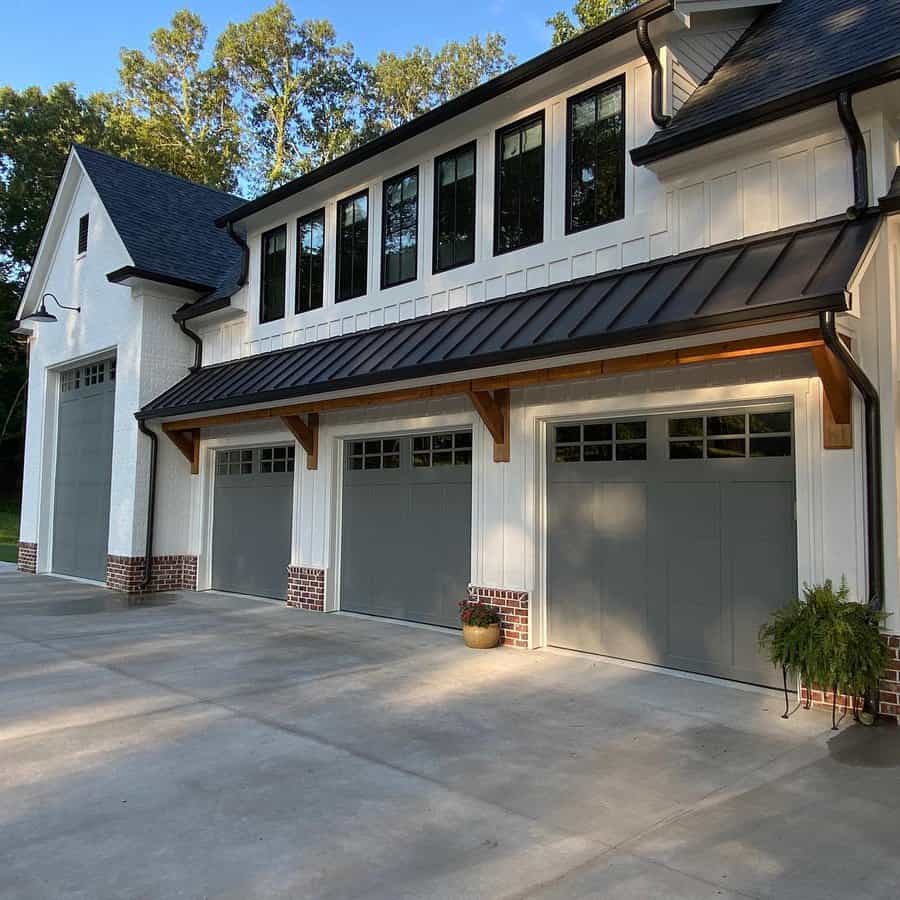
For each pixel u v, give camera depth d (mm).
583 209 8922
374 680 7527
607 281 8227
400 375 8719
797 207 7078
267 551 13109
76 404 16750
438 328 9617
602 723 6145
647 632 7977
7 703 6688
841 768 5141
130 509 13969
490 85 9336
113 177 16344
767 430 7148
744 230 7434
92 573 15617
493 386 8594
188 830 4188
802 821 4328
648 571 7996
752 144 7336
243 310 13719
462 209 10320
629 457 8227
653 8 7824
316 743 5668
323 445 11844
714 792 4750
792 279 6047
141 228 15281
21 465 35719
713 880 3664
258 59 39250
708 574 7496
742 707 6527
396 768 5160
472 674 7738
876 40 7000
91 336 15742
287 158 39719
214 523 14312
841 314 5695
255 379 11836
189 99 38938
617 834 4160
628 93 8523
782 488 7004
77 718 6258
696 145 7426
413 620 10523
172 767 5156
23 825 4242
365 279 11633
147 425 14000
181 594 13727
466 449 9984
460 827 4242
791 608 6207
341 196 12164
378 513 11164
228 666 8133
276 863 3816
